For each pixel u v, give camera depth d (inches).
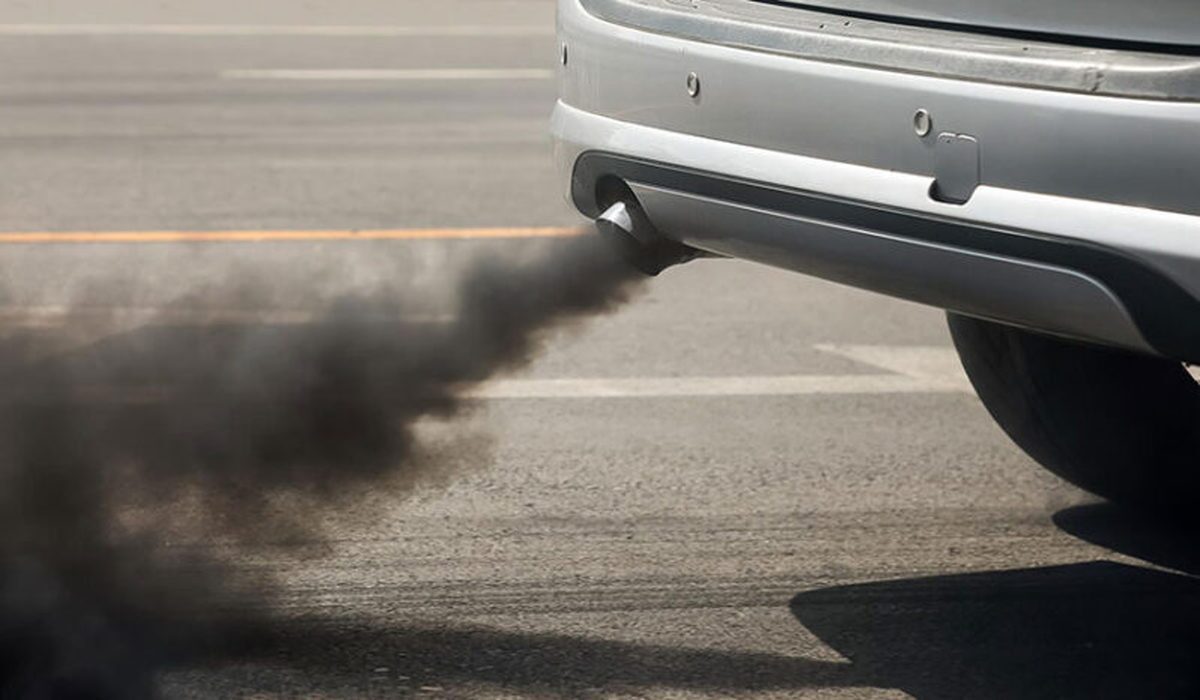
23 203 598.5
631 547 308.7
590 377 415.8
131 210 591.8
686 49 252.7
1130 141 204.8
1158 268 203.2
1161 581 296.8
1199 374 350.6
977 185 218.2
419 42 1003.9
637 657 263.0
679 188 254.2
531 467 347.9
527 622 275.3
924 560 305.0
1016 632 274.8
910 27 237.1
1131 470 312.8
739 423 382.6
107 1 1111.0
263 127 749.9
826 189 232.7
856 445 368.5
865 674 258.8
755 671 259.1
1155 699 251.8
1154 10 211.3
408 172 664.4
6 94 808.3
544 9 1155.3
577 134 272.1
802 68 236.5
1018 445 320.8
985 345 312.0
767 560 303.7
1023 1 224.8
